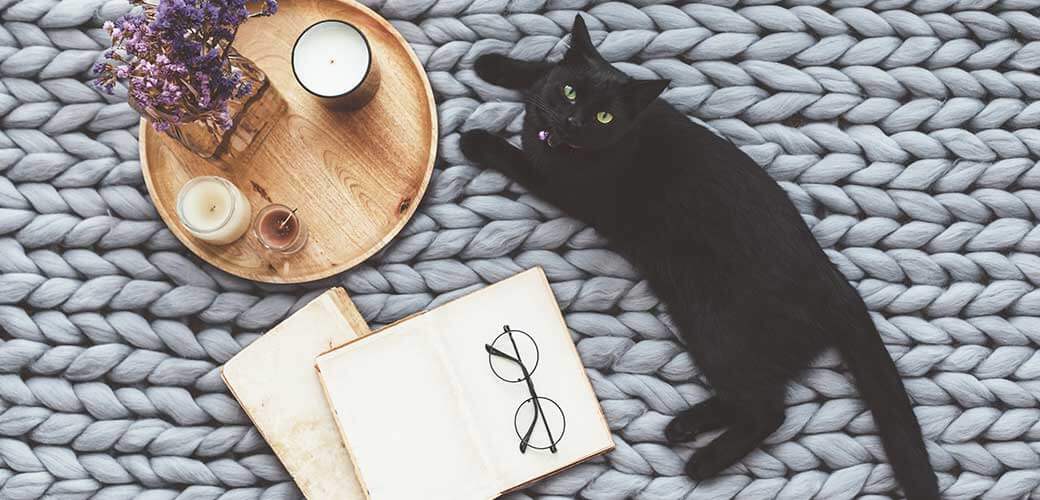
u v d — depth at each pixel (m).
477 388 1.08
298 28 1.12
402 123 1.12
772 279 1.04
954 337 1.12
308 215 1.11
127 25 0.94
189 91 0.97
